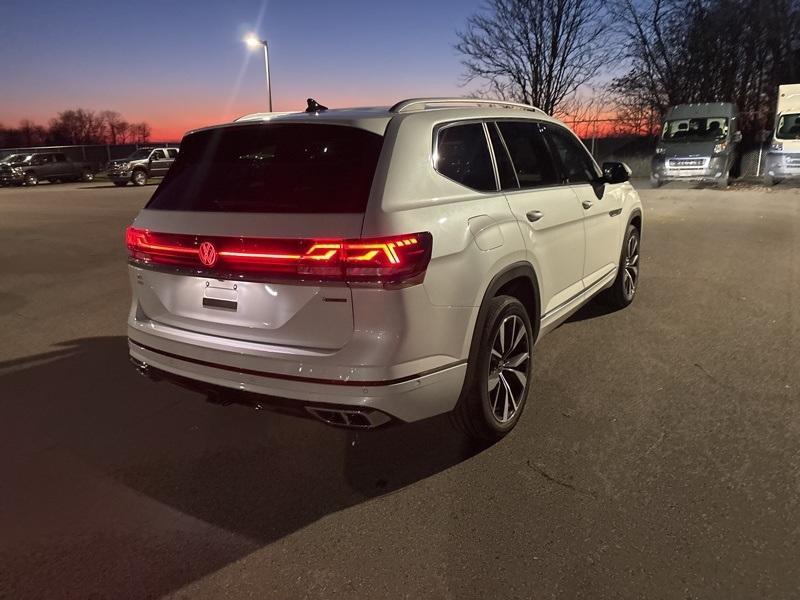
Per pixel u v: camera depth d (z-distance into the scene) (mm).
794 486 2977
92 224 14219
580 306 4695
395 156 2865
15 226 13867
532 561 2533
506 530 2736
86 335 5711
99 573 2537
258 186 2988
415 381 2797
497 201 3422
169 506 3000
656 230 11219
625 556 2541
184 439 3676
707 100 27234
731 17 25641
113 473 3309
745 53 26203
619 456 3309
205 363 3023
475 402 3223
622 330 5371
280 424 3850
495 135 3688
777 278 7148
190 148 3404
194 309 3111
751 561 2486
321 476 3240
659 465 3205
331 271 2662
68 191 26766
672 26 27141
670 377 4328
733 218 12672
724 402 3906
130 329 3463
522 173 3865
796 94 19094
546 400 4012
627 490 2998
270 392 2828
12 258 9781
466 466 3279
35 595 2414
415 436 3635
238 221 2877
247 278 2863
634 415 3771
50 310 6621
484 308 3162
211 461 3416
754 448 3338
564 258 4184
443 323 2889
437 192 3014
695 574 2424
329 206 2750
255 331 2908
